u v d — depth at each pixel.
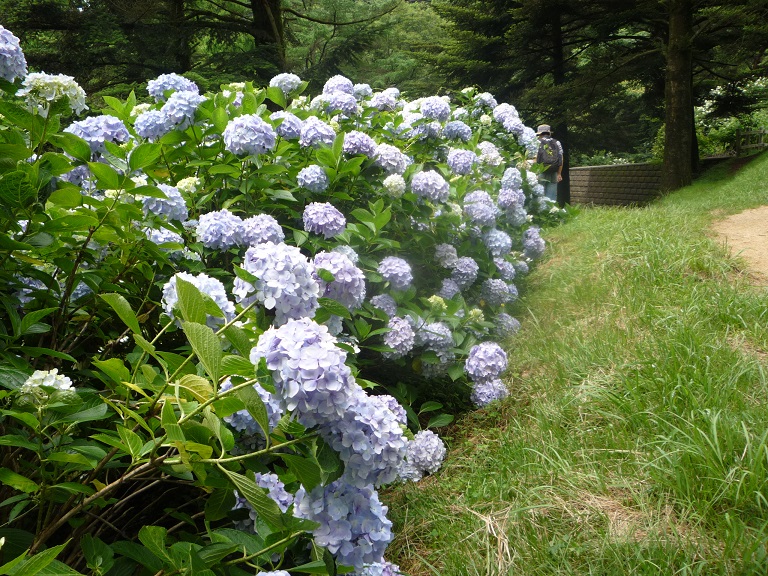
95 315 2.27
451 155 4.74
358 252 3.57
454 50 18.06
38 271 2.03
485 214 4.40
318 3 16.52
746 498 2.30
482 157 5.38
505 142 6.56
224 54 14.32
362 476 1.45
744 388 3.00
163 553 1.44
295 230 3.10
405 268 3.41
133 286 2.30
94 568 1.47
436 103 4.91
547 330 4.15
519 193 5.23
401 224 3.98
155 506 2.31
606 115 18.08
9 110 2.01
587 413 3.07
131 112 3.44
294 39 16.72
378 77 19.52
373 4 16.42
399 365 3.58
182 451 1.35
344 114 4.39
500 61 18.28
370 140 3.76
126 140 2.61
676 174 14.04
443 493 2.87
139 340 1.49
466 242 4.28
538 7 15.88
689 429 2.68
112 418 1.99
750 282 4.37
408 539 2.61
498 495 2.68
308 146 3.62
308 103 4.62
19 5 13.27
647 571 2.06
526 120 18.70
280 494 1.94
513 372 3.79
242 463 1.62
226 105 3.59
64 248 2.08
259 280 1.64
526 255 5.39
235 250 2.71
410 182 4.02
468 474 2.98
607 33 16.77
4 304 1.82
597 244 5.33
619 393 3.09
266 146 3.03
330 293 2.12
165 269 2.51
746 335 3.55
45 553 1.03
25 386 1.46
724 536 2.19
